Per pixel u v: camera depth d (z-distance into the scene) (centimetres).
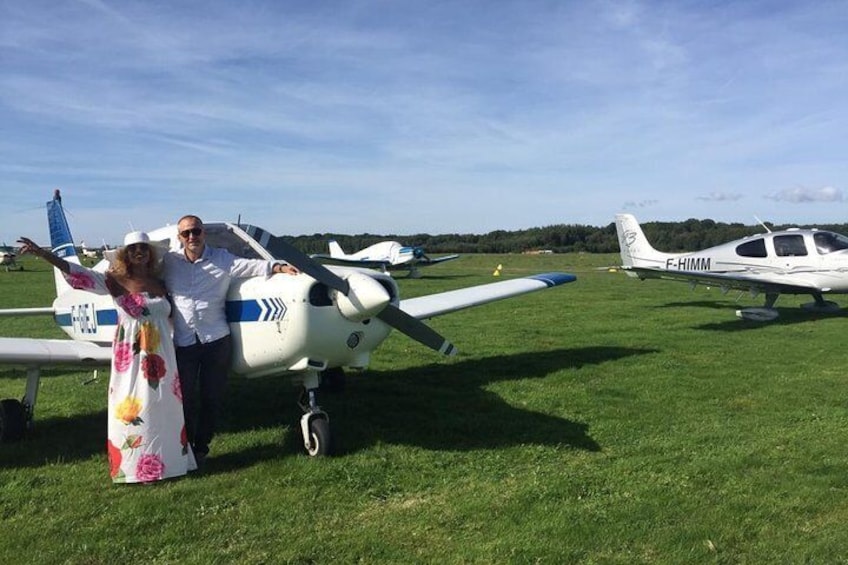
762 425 496
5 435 466
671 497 354
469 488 373
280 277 415
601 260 4684
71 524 327
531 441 461
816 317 1178
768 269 1251
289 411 545
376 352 841
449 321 1174
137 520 331
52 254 359
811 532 310
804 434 470
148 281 383
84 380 681
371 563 285
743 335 965
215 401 414
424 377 686
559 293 1788
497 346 889
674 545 297
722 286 1202
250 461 423
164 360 381
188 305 400
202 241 407
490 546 298
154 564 287
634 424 503
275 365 421
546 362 764
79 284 368
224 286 416
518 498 354
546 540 303
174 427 384
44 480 389
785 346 862
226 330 416
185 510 343
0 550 299
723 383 643
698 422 508
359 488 374
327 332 409
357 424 504
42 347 455
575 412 541
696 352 823
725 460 412
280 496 362
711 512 332
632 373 696
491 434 479
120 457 374
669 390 616
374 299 393
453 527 321
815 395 591
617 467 405
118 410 375
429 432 485
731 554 289
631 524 320
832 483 372
